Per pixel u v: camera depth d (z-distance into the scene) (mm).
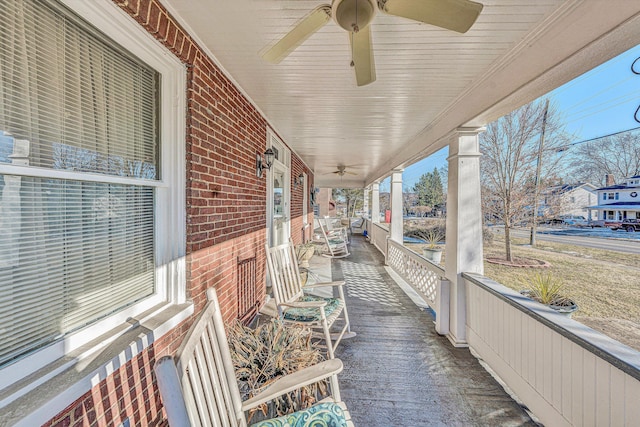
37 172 1020
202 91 1951
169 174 1772
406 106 2885
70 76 1166
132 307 1507
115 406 1248
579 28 1407
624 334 1875
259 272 3422
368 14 1108
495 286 2326
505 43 1745
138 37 1426
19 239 1007
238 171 2670
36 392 958
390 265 6230
